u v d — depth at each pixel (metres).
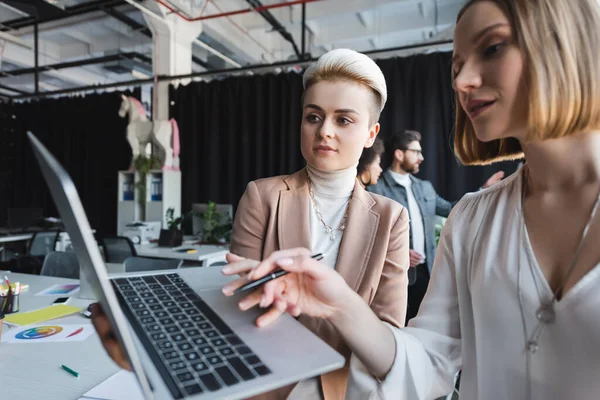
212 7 5.62
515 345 0.54
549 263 0.54
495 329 0.57
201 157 5.64
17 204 7.09
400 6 5.67
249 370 0.46
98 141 6.35
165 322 0.58
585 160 0.52
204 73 5.19
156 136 4.89
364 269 0.87
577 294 0.48
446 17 5.73
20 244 5.57
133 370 0.40
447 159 4.31
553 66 0.46
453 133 0.78
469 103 0.55
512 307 0.55
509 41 0.50
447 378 0.66
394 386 0.60
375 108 0.91
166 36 5.45
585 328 0.47
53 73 7.99
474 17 0.53
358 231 0.90
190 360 0.48
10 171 7.10
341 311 0.61
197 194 5.64
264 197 0.97
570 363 0.49
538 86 0.47
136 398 0.92
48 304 1.70
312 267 0.58
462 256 0.67
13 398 0.92
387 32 6.19
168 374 0.45
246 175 5.41
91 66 8.15
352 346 0.62
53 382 1.00
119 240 3.52
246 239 0.95
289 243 0.90
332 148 0.88
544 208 0.56
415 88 4.43
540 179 0.57
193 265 3.59
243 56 7.03
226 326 0.58
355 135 0.87
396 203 0.97
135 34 6.68
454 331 0.70
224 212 4.20
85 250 0.38
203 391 0.42
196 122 5.57
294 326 0.58
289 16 5.82
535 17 0.47
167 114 5.61
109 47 7.23
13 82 8.84
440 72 4.35
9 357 1.14
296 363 0.48
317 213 0.95
